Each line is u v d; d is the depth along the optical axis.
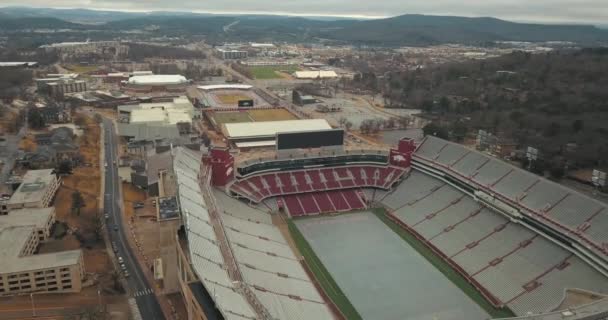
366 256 134.75
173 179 149.62
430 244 140.12
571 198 126.44
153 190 173.25
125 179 187.38
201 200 121.00
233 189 157.88
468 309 110.44
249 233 134.62
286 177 170.62
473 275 122.69
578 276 110.25
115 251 132.62
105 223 150.00
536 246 124.00
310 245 140.38
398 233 149.12
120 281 118.12
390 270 127.50
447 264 130.50
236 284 92.25
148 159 193.12
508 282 116.56
